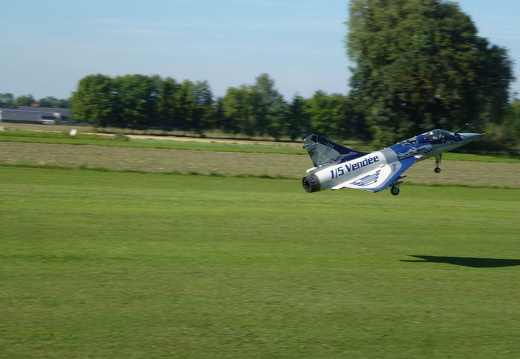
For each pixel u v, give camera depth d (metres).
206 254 26.80
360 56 112.81
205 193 47.59
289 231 33.03
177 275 23.11
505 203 48.25
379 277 23.83
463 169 77.50
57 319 18.02
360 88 113.81
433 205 45.72
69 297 20.05
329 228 34.41
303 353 16.14
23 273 22.73
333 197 48.72
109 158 72.50
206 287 21.64
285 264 25.48
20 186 45.97
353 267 25.42
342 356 16.02
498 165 84.31
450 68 102.38
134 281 22.12
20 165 59.91
